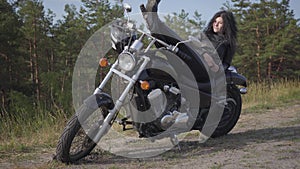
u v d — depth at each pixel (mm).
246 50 34625
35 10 38938
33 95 31719
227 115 6102
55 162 4664
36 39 39594
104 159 4914
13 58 35531
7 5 35312
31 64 39469
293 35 34031
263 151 4984
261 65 34531
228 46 5758
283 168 4238
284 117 8031
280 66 34594
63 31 41812
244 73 34750
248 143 5523
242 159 4637
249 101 11477
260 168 4258
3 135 6984
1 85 33875
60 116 7562
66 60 39250
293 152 4895
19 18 37281
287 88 13312
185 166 4469
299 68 34781
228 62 5820
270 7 35906
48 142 6227
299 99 11414
